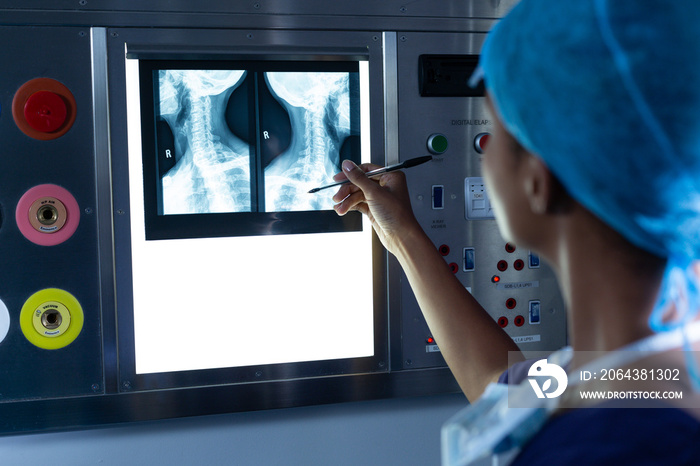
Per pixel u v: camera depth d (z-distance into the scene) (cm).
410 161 100
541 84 38
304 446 113
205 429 109
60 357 105
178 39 107
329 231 112
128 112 106
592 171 36
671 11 35
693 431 35
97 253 105
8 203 102
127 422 106
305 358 112
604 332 40
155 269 107
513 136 43
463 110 119
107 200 105
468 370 78
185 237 107
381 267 115
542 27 39
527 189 42
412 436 117
